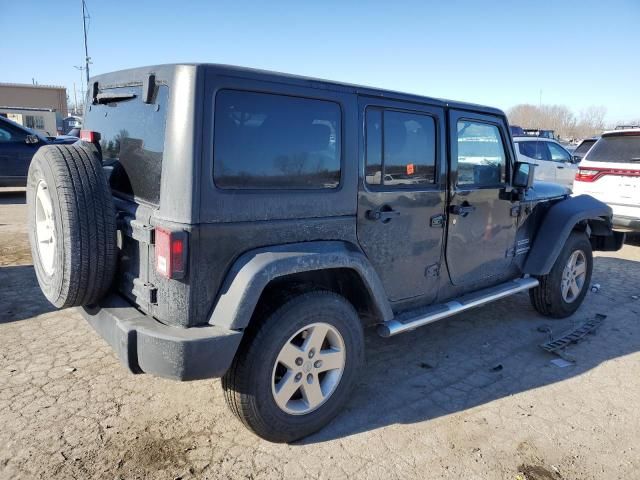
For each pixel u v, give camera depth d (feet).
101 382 11.62
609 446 10.05
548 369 13.25
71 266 8.54
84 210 8.54
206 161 8.11
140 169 9.17
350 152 10.07
